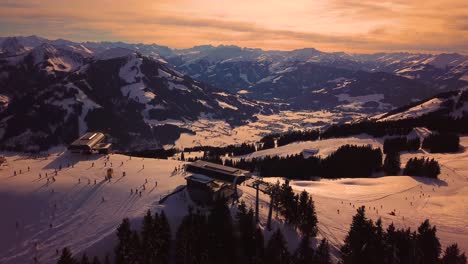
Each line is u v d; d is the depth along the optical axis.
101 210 93.44
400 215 103.06
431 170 149.50
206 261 72.50
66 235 84.12
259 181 95.12
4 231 86.56
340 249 79.50
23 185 106.69
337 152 182.50
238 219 83.94
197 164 111.44
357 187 135.38
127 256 70.50
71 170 122.75
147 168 127.25
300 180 161.88
